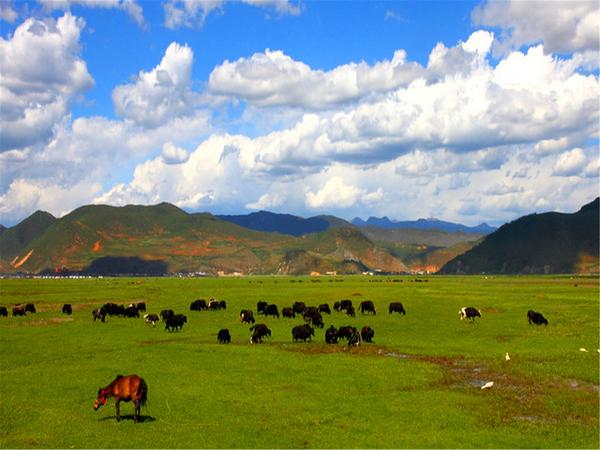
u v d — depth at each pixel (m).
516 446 23.44
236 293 119.81
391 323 64.88
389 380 34.88
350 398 30.73
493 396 31.48
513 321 65.62
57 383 34.41
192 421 26.80
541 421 27.11
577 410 28.92
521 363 40.25
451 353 44.47
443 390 32.78
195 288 147.25
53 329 61.56
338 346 48.44
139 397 26.91
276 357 42.19
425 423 26.56
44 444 23.75
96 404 27.22
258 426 25.94
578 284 162.88
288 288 142.25
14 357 43.81
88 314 79.19
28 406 29.61
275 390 32.34
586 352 44.19
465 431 25.38
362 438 24.30
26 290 137.50
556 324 62.25
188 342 51.81
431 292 119.38
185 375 36.19
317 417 27.36
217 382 34.28
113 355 43.62
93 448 23.22
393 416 27.62
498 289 132.12
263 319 71.00
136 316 76.94
